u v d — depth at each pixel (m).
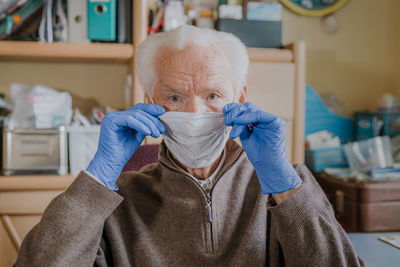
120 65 2.16
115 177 0.85
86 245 0.77
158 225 0.92
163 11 1.94
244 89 0.99
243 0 1.94
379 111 2.33
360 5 2.40
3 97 2.02
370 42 2.44
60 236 0.75
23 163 1.72
